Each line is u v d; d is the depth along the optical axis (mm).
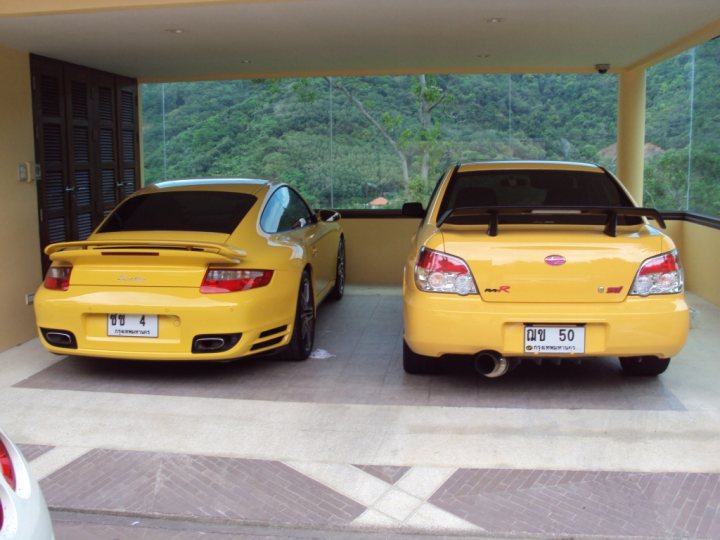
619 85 8367
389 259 8570
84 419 4305
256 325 4727
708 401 4457
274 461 3730
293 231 5801
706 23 5793
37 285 6344
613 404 4430
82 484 3508
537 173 5262
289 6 5016
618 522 3098
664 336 4137
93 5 4824
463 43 6590
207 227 5141
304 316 5453
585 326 4137
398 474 3568
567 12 5375
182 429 4145
